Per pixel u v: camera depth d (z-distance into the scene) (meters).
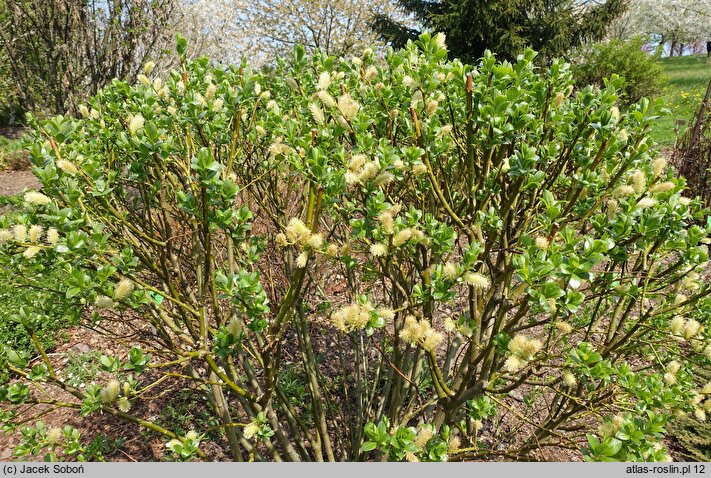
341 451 2.32
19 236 1.27
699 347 1.53
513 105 1.36
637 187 1.42
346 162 1.36
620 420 1.19
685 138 5.55
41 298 2.25
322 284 2.61
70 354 3.41
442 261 1.67
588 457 1.13
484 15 10.77
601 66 10.84
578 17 11.47
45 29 6.14
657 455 1.14
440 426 1.81
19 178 9.88
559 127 1.61
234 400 2.84
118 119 2.04
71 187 1.37
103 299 1.24
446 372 2.16
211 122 1.65
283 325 1.35
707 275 3.38
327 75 1.59
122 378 3.12
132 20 6.20
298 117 1.93
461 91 1.68
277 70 2.49
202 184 1.19
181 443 1.43
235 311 1.66
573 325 2.11
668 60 23.55
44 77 6.53
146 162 1.55
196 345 1.38
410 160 1.40
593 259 1.10
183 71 1.89
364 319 1.20
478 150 1.75
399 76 1.76
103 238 1.27
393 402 1.91
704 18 19.67
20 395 1.38
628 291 1.47
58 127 1.53
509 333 1.57
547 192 1.32
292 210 2.53
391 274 1.80
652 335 1.81
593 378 1.40
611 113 1.42
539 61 11.39
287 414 2.15
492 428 2.52
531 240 1.21
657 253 1.67
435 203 1.84
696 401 1.34
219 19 13.66
